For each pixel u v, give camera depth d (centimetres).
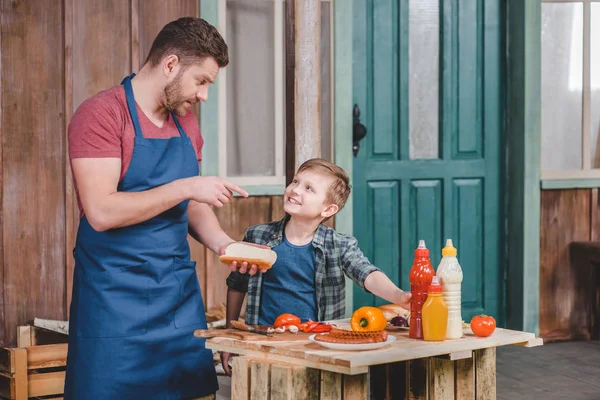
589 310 583
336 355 225
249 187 507
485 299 574
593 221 583
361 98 539
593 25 575
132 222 256
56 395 413
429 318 247
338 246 313
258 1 511
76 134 254
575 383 464
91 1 461
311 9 393
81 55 460
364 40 538
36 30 451
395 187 551
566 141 577
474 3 561
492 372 272
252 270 284
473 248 570
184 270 277
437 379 261
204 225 295
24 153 450
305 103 393
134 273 265
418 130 555
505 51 568
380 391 286
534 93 556
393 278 552
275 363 234
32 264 454
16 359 401
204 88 268
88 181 253
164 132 272
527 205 559
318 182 306
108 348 262
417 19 551
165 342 270
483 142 568
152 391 268
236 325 265
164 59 261
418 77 554
